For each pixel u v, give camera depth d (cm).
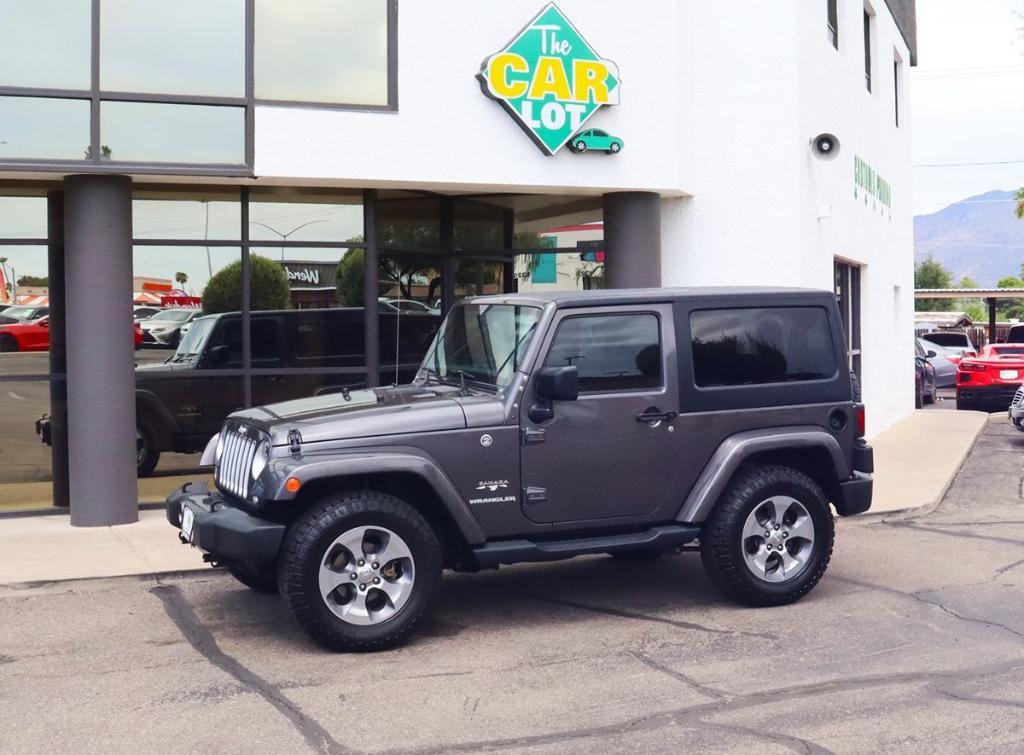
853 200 1612
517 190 1204
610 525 704
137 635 698
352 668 619
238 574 780
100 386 1027
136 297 1094
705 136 1305
